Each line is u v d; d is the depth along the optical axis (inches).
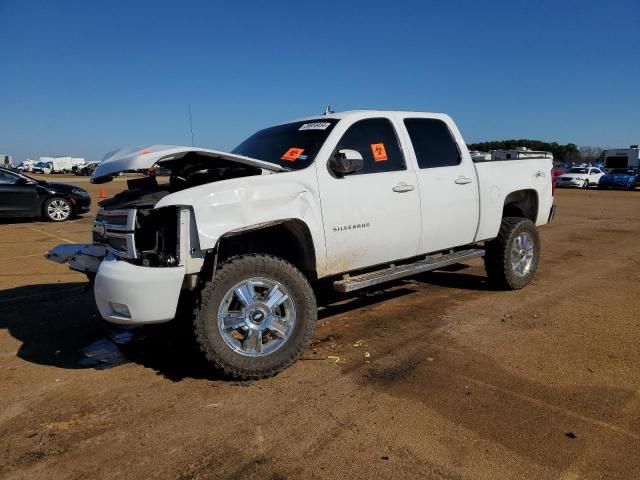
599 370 157.6
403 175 197.2
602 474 107.3
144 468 112.4
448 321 206.5
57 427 130.3
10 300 250.5
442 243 215.5
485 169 232.7
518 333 191.0
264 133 215.5
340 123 187.3
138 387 152.2
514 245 249.6
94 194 1059.9
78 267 178.2
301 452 116.9
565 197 1047.0
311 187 169.9
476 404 137.4
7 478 109.9
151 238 154.2
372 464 111.8
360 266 186.7
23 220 605.3
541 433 123.0
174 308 147.3
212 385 152.3
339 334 194.2
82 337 197.8
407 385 149.4
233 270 151.6
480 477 106.9
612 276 285.3
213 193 150.6
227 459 115.0
